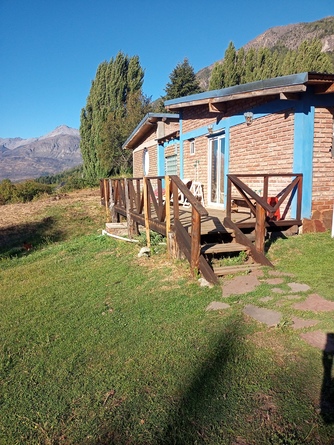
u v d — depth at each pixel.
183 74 32.44
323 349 2.72
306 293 3.83
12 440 2.19
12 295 5.23
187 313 3.65
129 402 2.38
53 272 6.39
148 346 3.09
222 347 2.88
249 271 4.73
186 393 2.38
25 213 14.39
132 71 33.28
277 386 2.35
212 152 9.74
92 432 2.17
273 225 6.13
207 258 5.26
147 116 13.59
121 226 9.16
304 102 6.07
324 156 6.30
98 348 3.20
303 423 2.02
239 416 2.12
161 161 13.80
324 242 5.70
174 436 2.04
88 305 4.39
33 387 2.72
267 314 3.38
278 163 6.84
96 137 30.39
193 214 4.62
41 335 3.67
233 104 8.23
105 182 11.72
